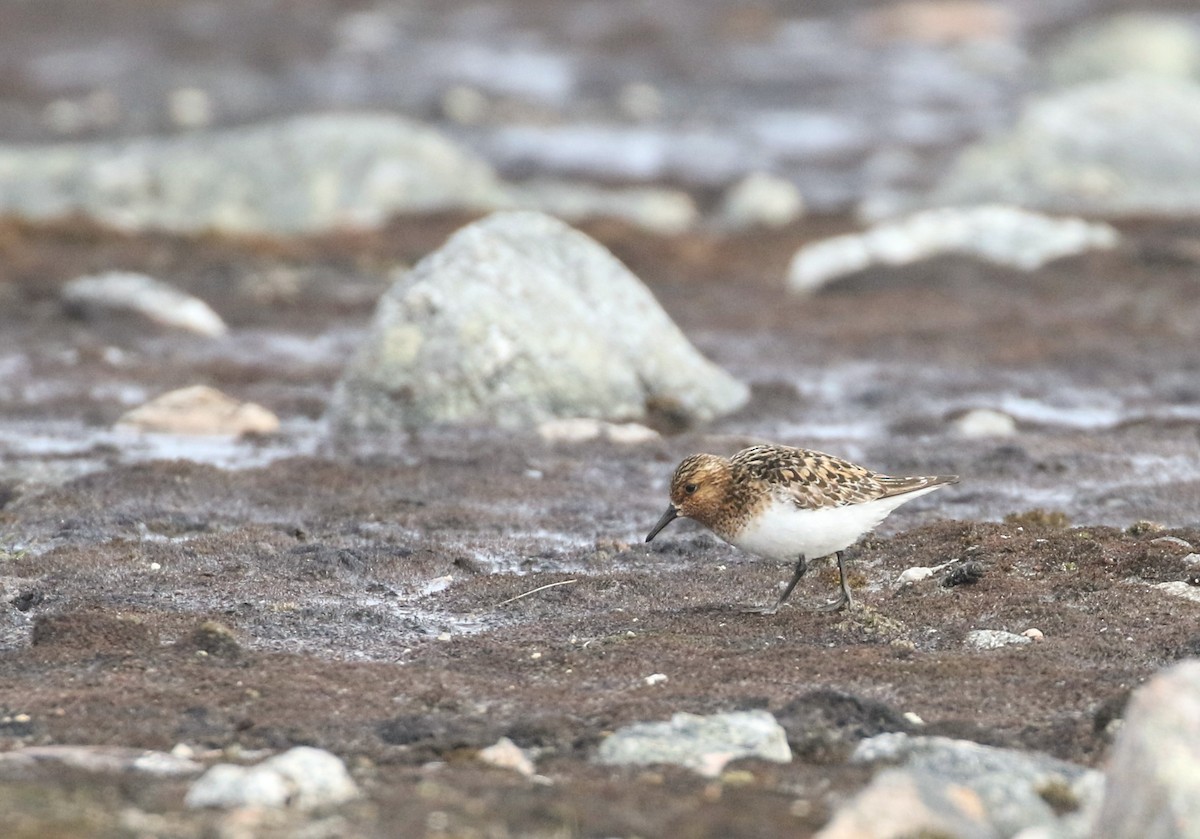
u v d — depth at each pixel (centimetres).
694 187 3775
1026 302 2238
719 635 910
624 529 1196
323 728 741
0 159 3203
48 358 1873
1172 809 556
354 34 5788
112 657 852
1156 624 888
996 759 664
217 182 3089
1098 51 4691
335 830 580
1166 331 2016
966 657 845
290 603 988
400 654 892
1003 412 1575
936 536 1084
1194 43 4684
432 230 2875
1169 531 1072
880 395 1717
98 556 1081
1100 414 1639
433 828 582
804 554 933
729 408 1628
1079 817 616
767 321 2170
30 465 1380
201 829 579
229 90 4853
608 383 1570
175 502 1253
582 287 1611
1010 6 6481
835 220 3200
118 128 4312
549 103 4759
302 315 2222
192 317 2102
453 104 4616
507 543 1144
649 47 5681
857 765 674
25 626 940
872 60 5472
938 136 4353
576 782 653
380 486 1316
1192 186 3053
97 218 2761
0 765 662
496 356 1534
